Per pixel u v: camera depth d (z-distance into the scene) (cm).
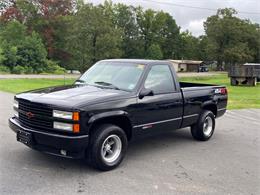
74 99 512
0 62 4347
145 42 9475
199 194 454
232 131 889
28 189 448
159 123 624
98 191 450
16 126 551
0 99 1346
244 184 498
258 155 657
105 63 675
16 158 574
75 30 3800
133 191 455
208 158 623
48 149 512
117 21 8856
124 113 545
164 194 449
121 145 552
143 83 593
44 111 506
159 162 587
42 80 2859
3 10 6756
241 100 1786
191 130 754
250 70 3466
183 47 10744
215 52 9025
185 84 859
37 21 6456
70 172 518
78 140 486
